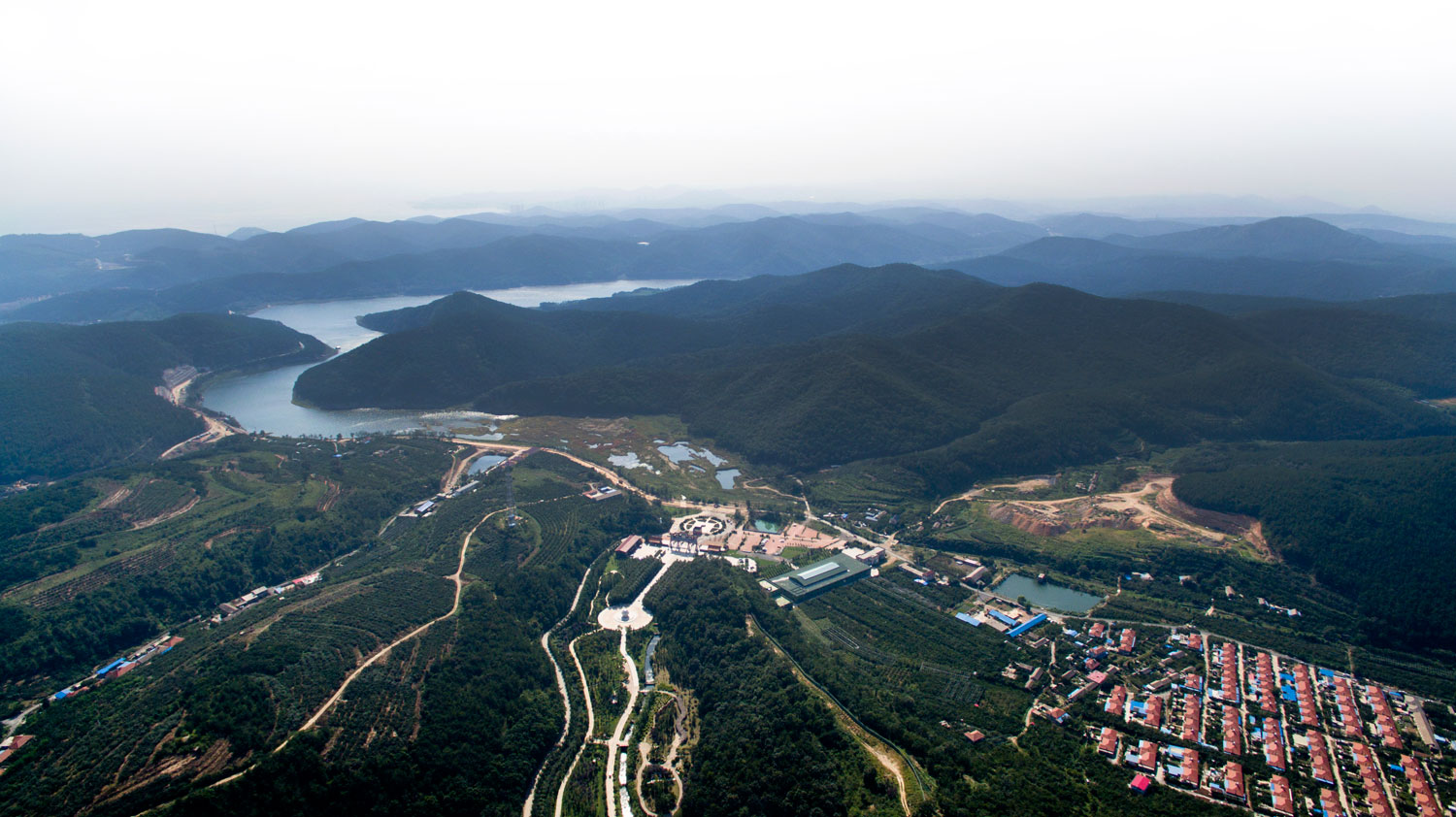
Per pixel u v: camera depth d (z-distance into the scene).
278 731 178.25
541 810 179.12
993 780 172.12
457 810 172.75
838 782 170.38
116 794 156.75
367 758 175.25
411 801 172.00
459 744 187.38
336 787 167.25
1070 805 164.38
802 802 164.88
